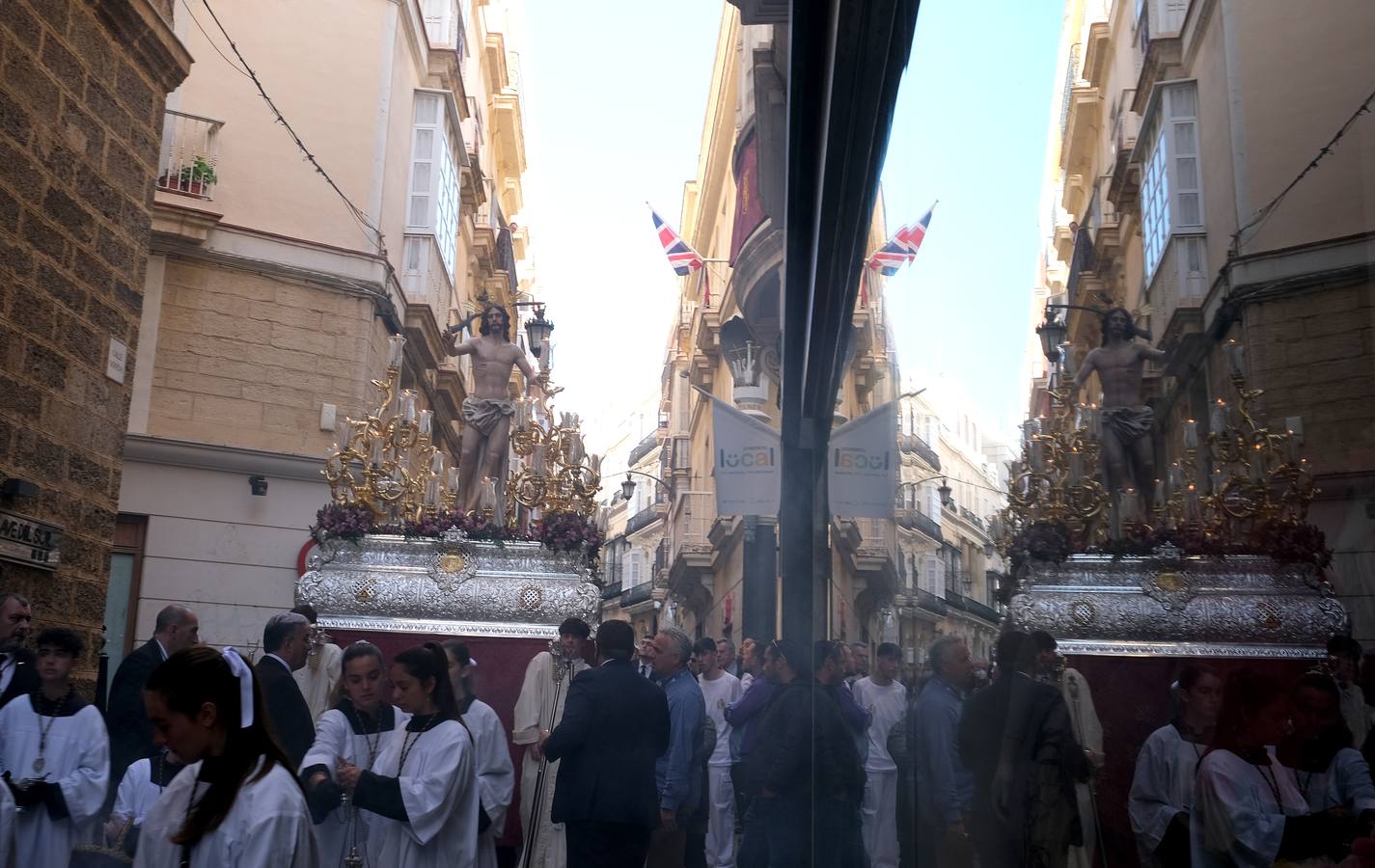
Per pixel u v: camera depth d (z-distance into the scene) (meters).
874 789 4.38
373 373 16.22
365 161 16.42
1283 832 0.96
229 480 14.44
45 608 7.23
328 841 4.96
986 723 1.78
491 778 5.33
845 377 4.81
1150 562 3.17
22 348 6.95
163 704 2.88
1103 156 1.74
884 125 3.37
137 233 8.33
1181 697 1.46
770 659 7.79
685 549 29.14
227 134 15.24
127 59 8.10
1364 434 0.83
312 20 16.25
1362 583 0.83
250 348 14.87
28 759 5.19
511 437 10.71
